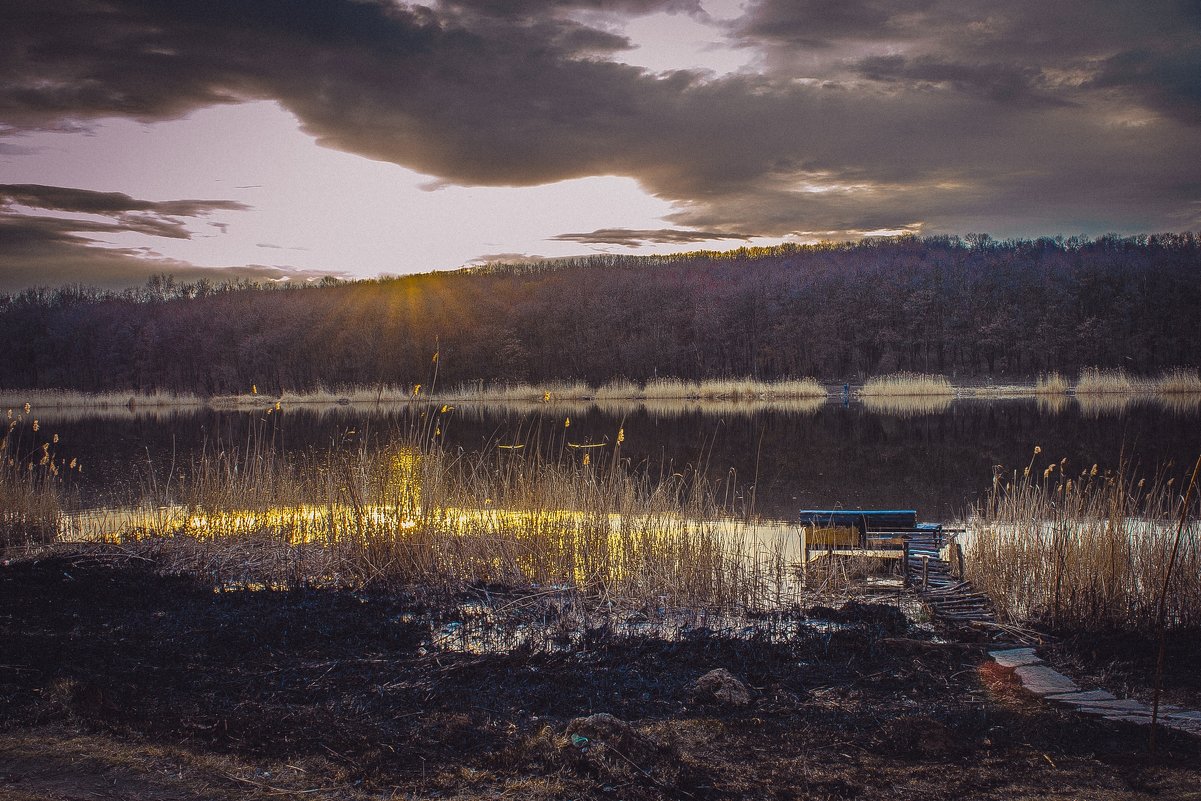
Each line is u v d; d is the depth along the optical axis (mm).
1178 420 31172
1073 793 4688
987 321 67125
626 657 7203
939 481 18609
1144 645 7539
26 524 12945
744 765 5078
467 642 7664
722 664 7027
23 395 60094
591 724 5297
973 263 77562
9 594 9352
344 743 5348
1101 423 30703
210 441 28391
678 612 8609
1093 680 6676
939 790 4750
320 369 67938
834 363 68625
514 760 5090
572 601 8844
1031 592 8750
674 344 67875
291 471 14602
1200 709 5969
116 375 67938
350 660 7129
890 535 10188
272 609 8766
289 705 6039
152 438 30047
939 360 69312
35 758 4980
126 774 4801
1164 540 8781
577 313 70688
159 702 6043
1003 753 5230
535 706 6062
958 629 7902
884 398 51594
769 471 20453
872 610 8500
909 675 6668
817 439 27891
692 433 30438
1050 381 52219
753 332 69000
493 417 40094
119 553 11305
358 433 30391
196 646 7500
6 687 6246
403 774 4902
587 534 10133
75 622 8258
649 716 5875
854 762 5117
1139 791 4691
